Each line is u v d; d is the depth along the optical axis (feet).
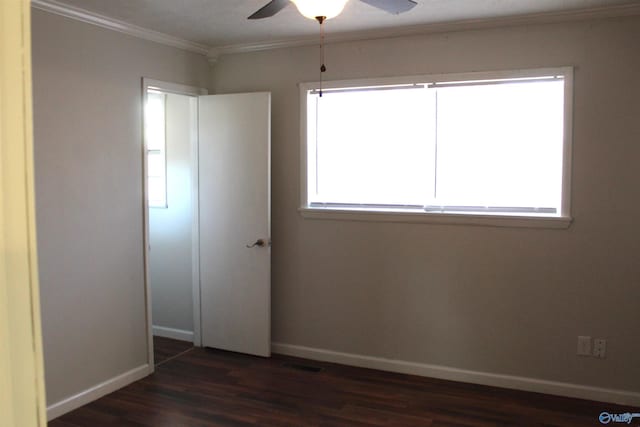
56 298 10.82
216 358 14.25
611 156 11.04
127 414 10.97
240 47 14.25
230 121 14.20
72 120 11.01
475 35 11.98
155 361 14.03
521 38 11.60
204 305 15.02
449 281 12.58
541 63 11.47
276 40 13.58
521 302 11.96
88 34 11.30
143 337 13.01
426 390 12.07
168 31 12.81
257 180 13.99
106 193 11.87
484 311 12.30
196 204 14.85
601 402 11.36
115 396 11.85
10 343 1.80
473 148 12.28
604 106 11.03
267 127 13.78
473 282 12.35
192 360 14.11
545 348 11.83
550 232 11.59
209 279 14.87
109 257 12.00
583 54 11.13
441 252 12.60
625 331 11.17
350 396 11.78
